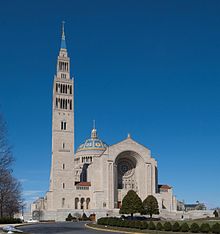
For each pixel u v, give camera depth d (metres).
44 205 181.62
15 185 146.62
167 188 172.62
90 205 161.00
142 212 139.12
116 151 165.12
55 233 68.94
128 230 72.38
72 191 159.50
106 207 158.00
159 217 148.38
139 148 169.75
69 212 152.88
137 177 169.62
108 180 160.75
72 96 168.75
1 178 68.25
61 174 159.25
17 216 165.12
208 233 60.97
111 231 74.56
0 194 106.62
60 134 163.00
